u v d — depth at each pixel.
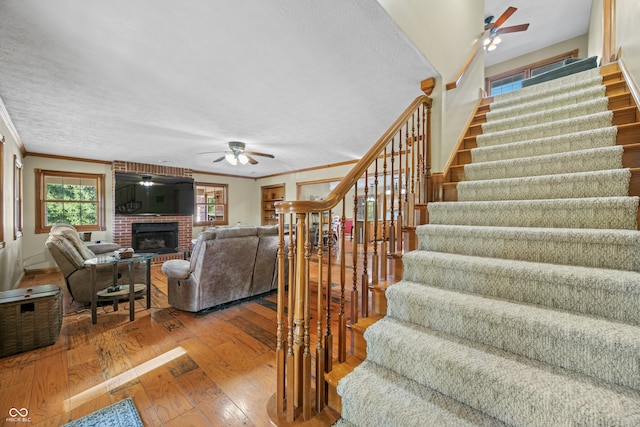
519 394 0.98
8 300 2.12
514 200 2.00
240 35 1.82
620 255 1.33
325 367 1.45
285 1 1.54
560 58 5.87
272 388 1.71
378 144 1.81
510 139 2.62
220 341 2.32
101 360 2.03
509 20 5.11
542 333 1.12
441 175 2.39
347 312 2.87
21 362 2.00
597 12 4.34
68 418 1.45
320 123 3.62
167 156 5.41
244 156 4.57
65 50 1.93
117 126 3.58
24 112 3.05
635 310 1.12
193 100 2.82
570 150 2.18
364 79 2.46
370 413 1.16
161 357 2.07
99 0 1.48
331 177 6.70
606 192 1.73
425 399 1.15
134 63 2.12
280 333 1.39
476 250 1.75
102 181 5.68
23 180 4.84
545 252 1.53
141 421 1.43
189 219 6.83
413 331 1.41
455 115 2.71
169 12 1.59
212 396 1.63
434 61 2.27
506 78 6.62
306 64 2.19
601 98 2.36
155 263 5.99
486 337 1.27
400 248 2.06
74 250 3.37
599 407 0.88
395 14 1.73
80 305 3.25
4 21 1.62
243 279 3.26
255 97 2.79
